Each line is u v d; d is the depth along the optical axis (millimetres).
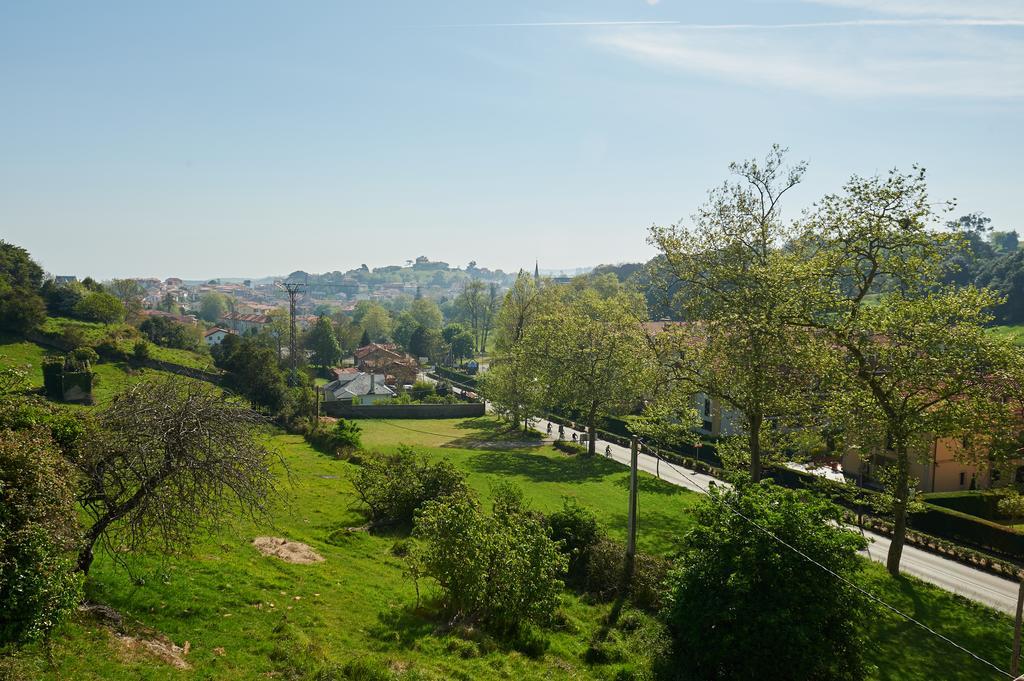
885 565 33031
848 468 52625
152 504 15102
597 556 28172
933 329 28453
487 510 35500
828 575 19125
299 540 26984
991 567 33500
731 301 36031
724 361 37438
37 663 12000
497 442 70500
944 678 21297
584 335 63969
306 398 70750
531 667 19172
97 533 15195
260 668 15164
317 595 20734
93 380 65938
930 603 27422
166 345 100688
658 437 53250
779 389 36031
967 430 28859
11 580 11438
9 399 14195
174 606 16859
